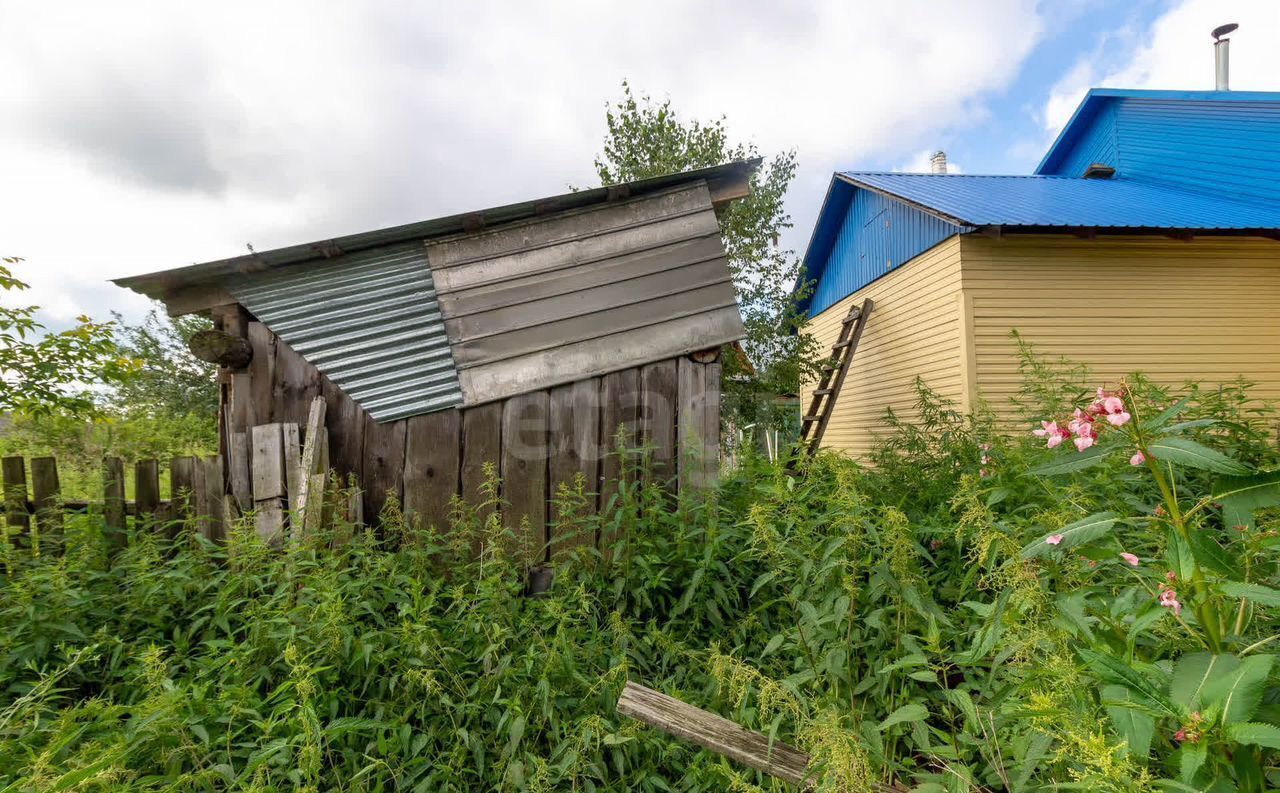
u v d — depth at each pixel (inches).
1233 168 310.7
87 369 174.4
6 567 117.3
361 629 100.9
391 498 138.0
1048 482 89.0
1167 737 43.9
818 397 400.2
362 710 89.6
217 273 150.7
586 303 159.9
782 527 92.0
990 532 58.2
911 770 69.6
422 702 89.1
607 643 108.1
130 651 97.9
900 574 71.7
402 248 159.9
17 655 88.6
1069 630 48.6
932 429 206.5
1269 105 293.7
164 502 138.5
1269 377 275.6
